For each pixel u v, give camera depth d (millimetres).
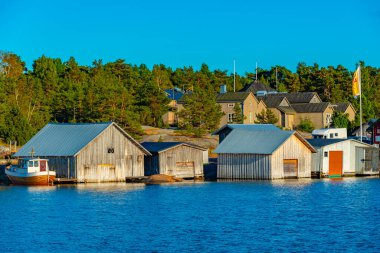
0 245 74938
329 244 74562
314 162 149000
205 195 117938
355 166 154875
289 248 72688
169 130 198125
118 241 76812
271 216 94000
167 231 82562
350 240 76750
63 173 131750
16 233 81750
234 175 142375
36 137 138500
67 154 130000
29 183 130250
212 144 183750
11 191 122188
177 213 97000
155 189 126938
